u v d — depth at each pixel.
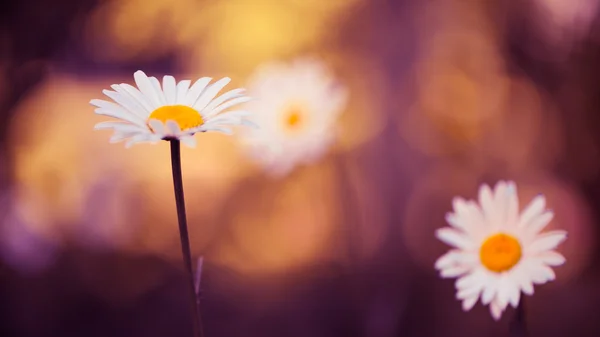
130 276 1.61
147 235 1.74
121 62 1.81
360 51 1.79
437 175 1.69
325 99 0.95
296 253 1.67
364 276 1.28
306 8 1.83
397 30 1.77
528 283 0.72
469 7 1.72
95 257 1.58
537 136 1.67
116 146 1.79
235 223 1.82
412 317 1.33
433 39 1.76
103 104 0.66
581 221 1.57
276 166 0.95
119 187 1.75
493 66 1.72
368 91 1.75
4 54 1.39
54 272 1.45
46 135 1.58
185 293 1.62
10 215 1.39
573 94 1.57
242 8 1.91
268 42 1.90
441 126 1.73
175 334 1.47
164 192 1.85
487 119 1.73
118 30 1.77
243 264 1.71
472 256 0.73
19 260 1.36
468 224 0.73
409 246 1.51
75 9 1.59
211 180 1.89
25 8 1.41
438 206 1.62
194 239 1.80
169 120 0.65
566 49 1.55
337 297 1.39
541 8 1.59
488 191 0.74
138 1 1.84
